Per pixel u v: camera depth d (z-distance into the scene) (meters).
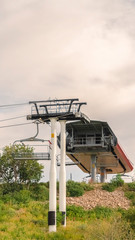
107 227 35.81
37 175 63.97
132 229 37.50
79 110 46.47
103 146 66.88
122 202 56.84
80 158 79.25
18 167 64.00
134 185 62.41
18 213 49.34
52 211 42.84
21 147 63.91
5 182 63.28
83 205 55.91
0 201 53.91
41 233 40.97
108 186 61.81
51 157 44.44
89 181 70.00
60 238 39.41
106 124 66.06
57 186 64.25
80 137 68.94
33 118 46.34
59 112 46.19
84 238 38.69
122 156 77.94
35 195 60.06
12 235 39.25
